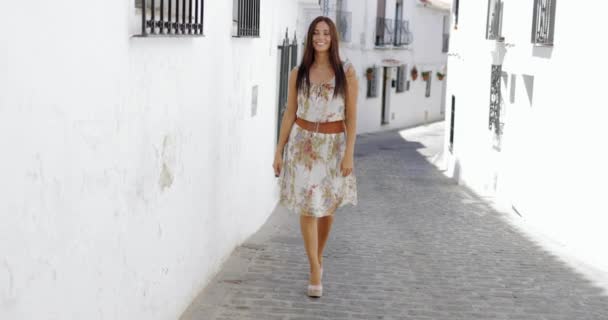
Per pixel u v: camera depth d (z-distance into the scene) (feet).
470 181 58.65
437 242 30.25
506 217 40.73
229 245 22.81
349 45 110.22
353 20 110.52
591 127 28.71
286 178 18.69
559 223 32.73
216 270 20.68
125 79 11.96
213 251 20.11
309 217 18.74
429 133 122.42
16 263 8.31
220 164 20.51
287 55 35.63
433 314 18.25
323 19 18.02
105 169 11.19
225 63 20.52
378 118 122.42
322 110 18.20
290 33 39.58
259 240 26.66
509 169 45.11
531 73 38.96
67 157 9.64
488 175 52.47
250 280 20.35
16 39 8.07
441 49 147.02
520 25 42.52
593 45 28.91
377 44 118.52
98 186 10.91
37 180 8.75
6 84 7.90
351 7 109.81
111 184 11.50
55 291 9.44
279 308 17.89
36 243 8.80
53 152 9.18
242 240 25.54
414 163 81.35
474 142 57.41
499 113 49.60
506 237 32.65
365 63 114.83
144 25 12.26
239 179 24.13
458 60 65.46
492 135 51.26
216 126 19.65
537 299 20.31
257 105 27.71
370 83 117.91
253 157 27.37
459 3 65.72
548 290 21.48
